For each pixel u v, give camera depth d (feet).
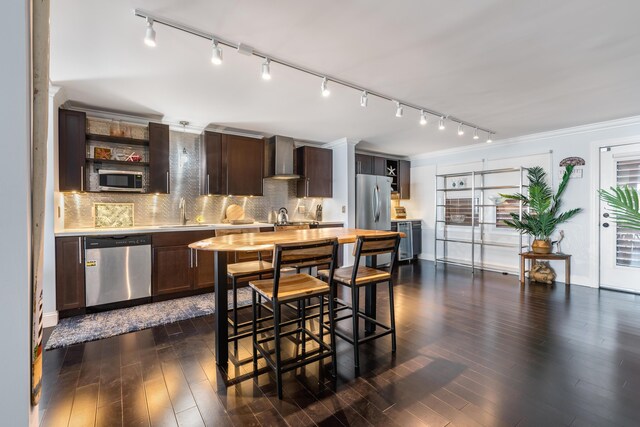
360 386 5.93
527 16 5.70
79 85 8.89
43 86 2.54
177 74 8.18
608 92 9.43
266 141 15.85
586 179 13.44
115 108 10.96
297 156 16.61
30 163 2.34
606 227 12.94
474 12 5.60
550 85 8.89
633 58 7.29
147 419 5.02
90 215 11.54
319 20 5.83
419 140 16.43
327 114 11.73
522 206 15.51
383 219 17.98
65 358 7.03
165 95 9.68
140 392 5.75
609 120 12.52
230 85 8.91
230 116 11.98
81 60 7.36
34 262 2.48
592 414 5.08
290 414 5.15
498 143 16.53
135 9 5.45
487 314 9.78
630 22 5.87
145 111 11.32
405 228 19.52
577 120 12.55
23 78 2.22
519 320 9.26
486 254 17.22
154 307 10.50
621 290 12.55
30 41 2.34
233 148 13.83
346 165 16.12
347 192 16.12
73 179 10.20
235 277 7.59
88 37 6.35
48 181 9.05
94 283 9.88
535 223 14.03
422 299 11.38
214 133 13.42
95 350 7.43
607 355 7.06
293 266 5.91
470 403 5.39
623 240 12.55
